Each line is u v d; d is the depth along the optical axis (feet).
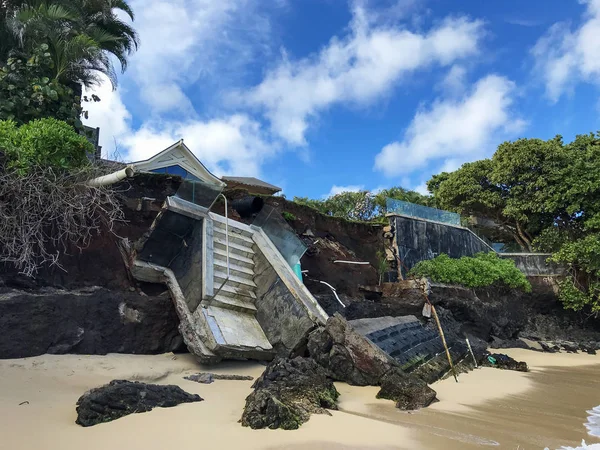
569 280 80.33
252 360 34.88
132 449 15.79
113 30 68.64
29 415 18.62
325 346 31.83
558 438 20.31
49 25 54.75
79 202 33.27
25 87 47.16
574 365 52.44
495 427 21.70
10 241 30.30
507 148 95.91
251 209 49.93
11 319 26.96
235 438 17.57
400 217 70.33
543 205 88.69
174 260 36.86
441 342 45.42
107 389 19.92
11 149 31.81
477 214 103.71
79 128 51.31
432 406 25.81
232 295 35.96
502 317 71.05
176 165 65.87
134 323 32.78
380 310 55.88
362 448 17.11
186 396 22.59
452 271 68.54
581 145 99.35
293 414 19.86
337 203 103.91
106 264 34.96
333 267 58.03
